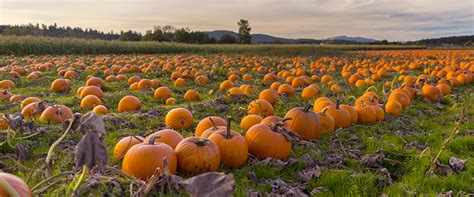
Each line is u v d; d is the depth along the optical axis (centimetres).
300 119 601
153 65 1906
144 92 1155
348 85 1378
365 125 747
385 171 471
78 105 923
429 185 434
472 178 455
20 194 282
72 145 551
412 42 10781
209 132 505
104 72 1680
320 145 588
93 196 334
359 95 1161
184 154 438
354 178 440
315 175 453
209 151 441
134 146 434
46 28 9200
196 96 1055
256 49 4681
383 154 519
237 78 1526
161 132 501
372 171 487
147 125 712
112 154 513
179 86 1336
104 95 1040
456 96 1098
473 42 9812
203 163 435
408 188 424
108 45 3834
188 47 4600
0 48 2988
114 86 1309
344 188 423
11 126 486
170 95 1092
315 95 1053
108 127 667
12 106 854
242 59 2988
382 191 424
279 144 506
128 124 700
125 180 377
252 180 438
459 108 920
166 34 8631
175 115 686
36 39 3384
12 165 455
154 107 929
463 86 1373
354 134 677
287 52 4116
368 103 846
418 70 2114
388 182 444
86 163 283
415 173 467
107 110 862
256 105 782
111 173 405
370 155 520
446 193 394
